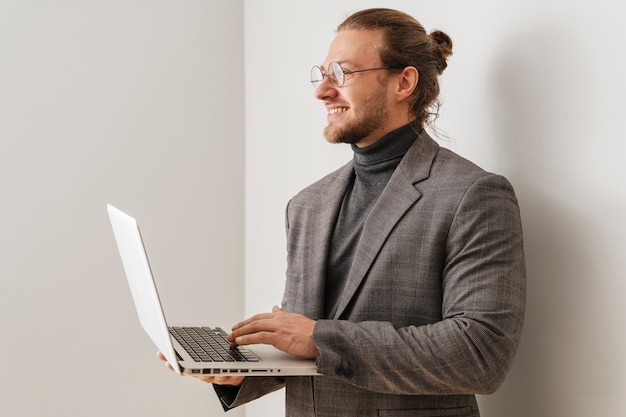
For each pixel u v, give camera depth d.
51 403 2.94
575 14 1.47
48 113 2.96
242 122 3.18
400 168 1.52
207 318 3.13
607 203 1.40
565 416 1.50
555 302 1.53
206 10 3.15
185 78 3.11
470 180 1.42
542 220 1.56
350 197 1.66
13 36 2.93
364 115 1.57
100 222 3.00
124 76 3.04
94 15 3.01
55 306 2.94
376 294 1.45
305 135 2.63
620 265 1.37
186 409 3.09
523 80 1.61
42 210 2.94
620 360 1.37
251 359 1.37
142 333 3.03
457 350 1.29
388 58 1.57
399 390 1.33
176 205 3.10
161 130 3.08
